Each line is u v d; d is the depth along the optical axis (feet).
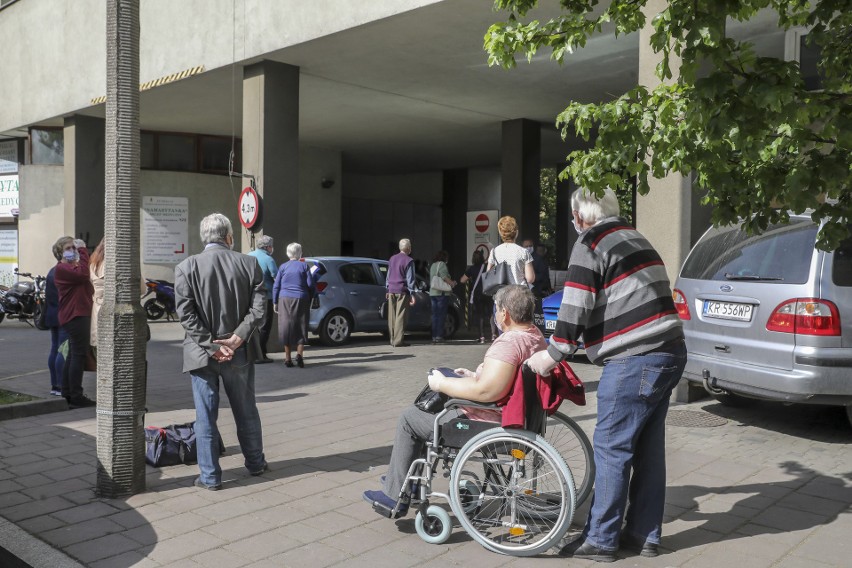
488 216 59.06
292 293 34.53
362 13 34.47
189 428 19.34
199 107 54.08
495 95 48.91
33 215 67.97
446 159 79.15
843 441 20.57
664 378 12.60
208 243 17.54
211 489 16.72
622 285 12.59
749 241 21.85
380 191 93.45
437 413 14.05
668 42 12.06
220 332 16.83
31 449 20.30
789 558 12.88
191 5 42.52
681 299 23.29
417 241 97.60
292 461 19.02
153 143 65.41
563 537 13.50
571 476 12.84
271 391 28.73
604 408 12.80
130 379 16.24
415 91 48.01
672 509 15.30
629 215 77.41
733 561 12.78
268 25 38.68
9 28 61.46
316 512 15.30
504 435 13.16
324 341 43.27
